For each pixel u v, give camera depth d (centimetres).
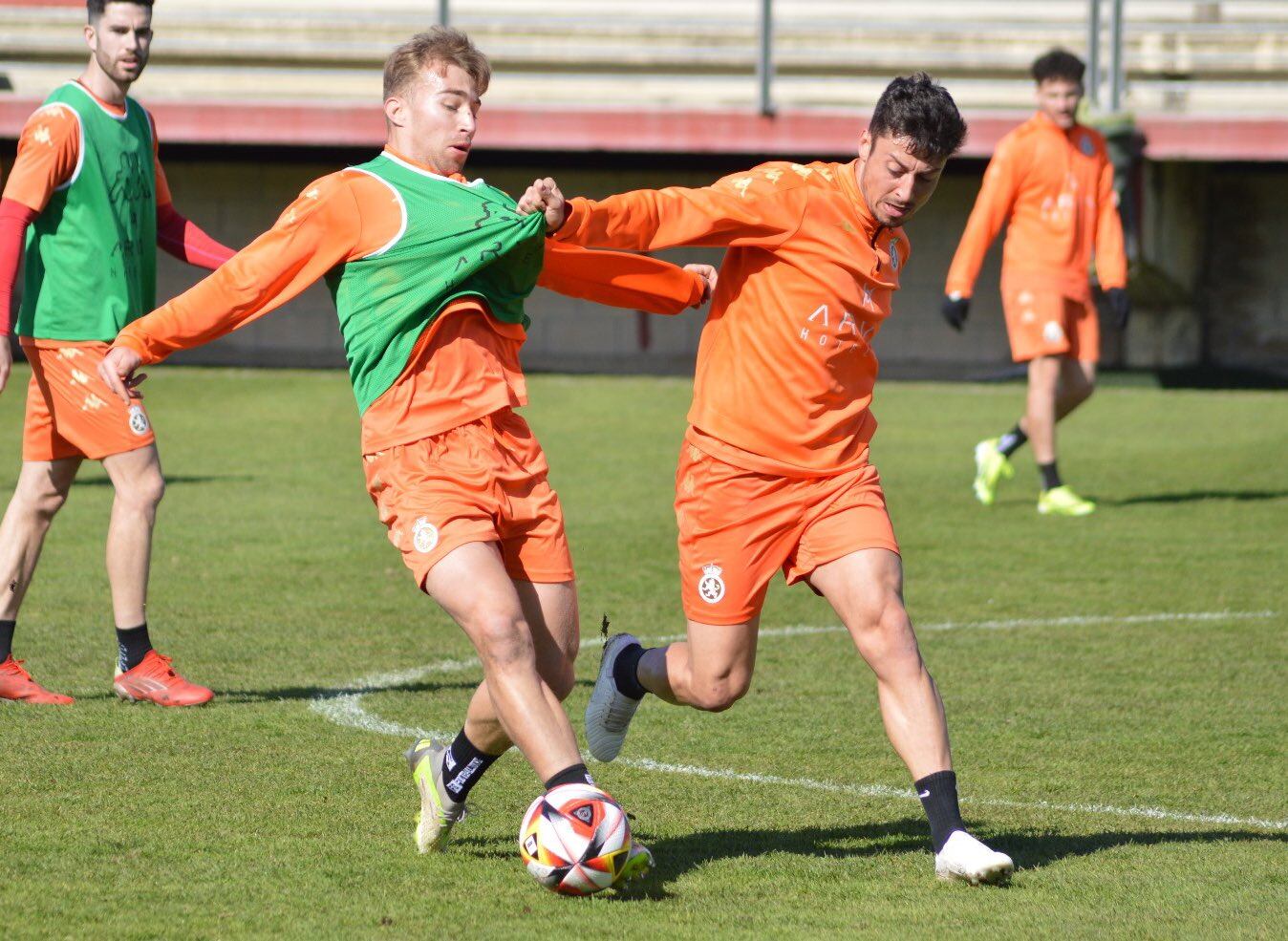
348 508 3184
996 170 3089
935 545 2859
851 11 6175
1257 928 1083
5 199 1645
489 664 1127
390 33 6238
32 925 1064
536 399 5066
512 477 1193
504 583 1143
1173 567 2661
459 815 1239
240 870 1191
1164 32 5706
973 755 1595
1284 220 6122
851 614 1227
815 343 1235
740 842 1299
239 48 6012
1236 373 5891
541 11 6294
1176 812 1404
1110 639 2139
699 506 1267
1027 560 2720
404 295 1176
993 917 1104
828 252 1232
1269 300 6166
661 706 1791
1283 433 4431
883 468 3819
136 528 1722
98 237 1689
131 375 1170
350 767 1500
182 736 1602
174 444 4097
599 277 1284
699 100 6222
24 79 6103
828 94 6178
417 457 1170
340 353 6438
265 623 2181
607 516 3128
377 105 5672
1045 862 1246
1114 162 5434
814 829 1340
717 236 1223
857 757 1581
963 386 5550
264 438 4241
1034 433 3200
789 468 1244
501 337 1223
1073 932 1072
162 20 6294
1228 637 2150
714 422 1259
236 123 5700
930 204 6178
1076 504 3188
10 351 1630
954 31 5816
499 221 1175
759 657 2041
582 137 5691
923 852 1270
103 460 1716
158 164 1786
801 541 1257
